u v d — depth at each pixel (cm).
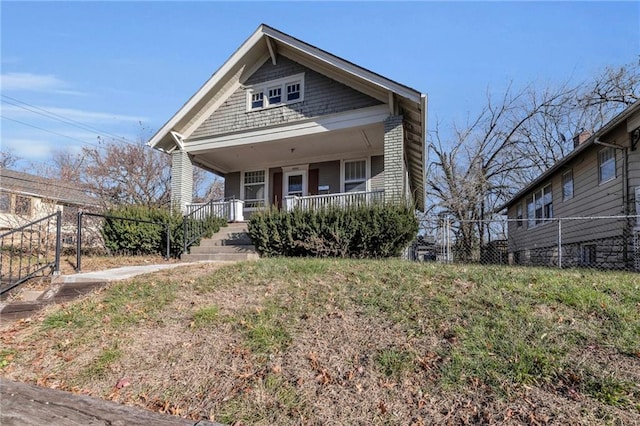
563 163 1226
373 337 349
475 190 2358
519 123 2380
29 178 1808
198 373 318
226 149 1201
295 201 1009
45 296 532
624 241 918
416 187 1783
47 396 212
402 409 263
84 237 1284
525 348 313
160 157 2156
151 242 1019
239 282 511
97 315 432
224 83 1153
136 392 302
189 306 441
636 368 286
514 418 247
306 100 1073
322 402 273
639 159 911
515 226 1948
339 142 1157
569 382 276
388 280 488
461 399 268
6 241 1214
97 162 1992
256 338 355
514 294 421
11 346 379
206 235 1071
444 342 333
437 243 1352
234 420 261
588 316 365
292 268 561
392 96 915
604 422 238
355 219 826
